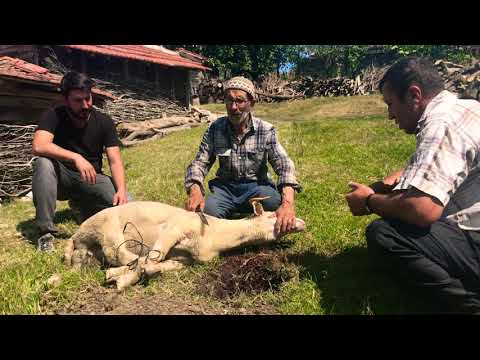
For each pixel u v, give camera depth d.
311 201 5.84
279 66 40.81
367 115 20.73
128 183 7.80
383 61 37.16
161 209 4.38
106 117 5.50
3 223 6.18
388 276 3.83
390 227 3.29
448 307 3.30
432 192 2.94
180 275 4.06
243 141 4.84
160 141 14.38
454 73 26.14
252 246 4.48
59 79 9.51
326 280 3.90
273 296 3.68
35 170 4.93
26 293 3.70
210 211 4.92
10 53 15.85
